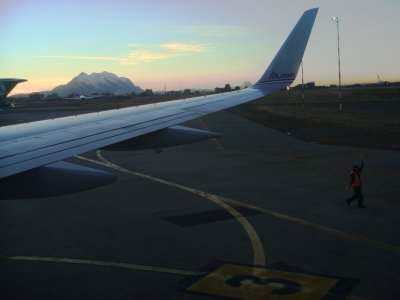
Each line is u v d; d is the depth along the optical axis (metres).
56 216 16.34
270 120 60.88
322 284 9.93
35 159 6.70
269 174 23.81
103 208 17.34
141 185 21.56
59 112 89.69
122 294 9.61
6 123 60.88
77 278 10.55
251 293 9.53
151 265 11.32
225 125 55.50
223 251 12.27
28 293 9.73
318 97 129.75
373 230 13.98
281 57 13.00
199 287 9.91
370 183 20.95
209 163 28.05
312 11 12.59
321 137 40.25
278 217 15.59
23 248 12.86
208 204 17.61
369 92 144.50
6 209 17.44
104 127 9.43
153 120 10.48
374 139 37.34
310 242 12.90
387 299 9.12
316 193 19.20
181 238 13.50
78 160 30.12
